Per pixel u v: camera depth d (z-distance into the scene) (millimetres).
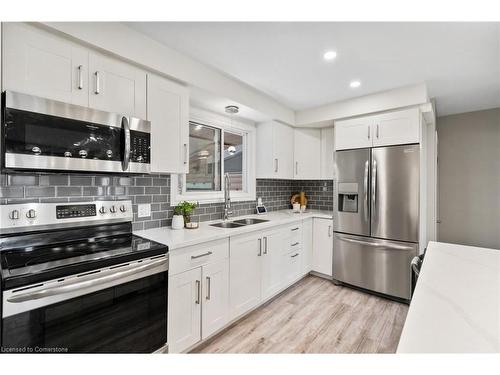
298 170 3594
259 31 1679
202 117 2713
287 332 2131
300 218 3133
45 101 1312
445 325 741
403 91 2609
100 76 1554
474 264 1374
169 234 1958
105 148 1541
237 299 2236
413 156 2582
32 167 1266
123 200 1912
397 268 2678
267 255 2613
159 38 1771
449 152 3797
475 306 867
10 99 1204
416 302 904
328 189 3879
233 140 3238
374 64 2135
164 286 1577
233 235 2180
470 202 3648
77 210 1661
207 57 2031
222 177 3033
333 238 3191
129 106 1698
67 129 1388
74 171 1462
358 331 2145
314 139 3682
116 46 1581
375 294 2889
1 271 1114
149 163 1760
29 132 1258
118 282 1341
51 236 1549
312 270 3469
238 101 2500
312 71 2266
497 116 3459
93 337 1248
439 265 1356
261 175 3342
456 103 3242
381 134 2785
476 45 1835
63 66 1404
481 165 3570
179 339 1720
